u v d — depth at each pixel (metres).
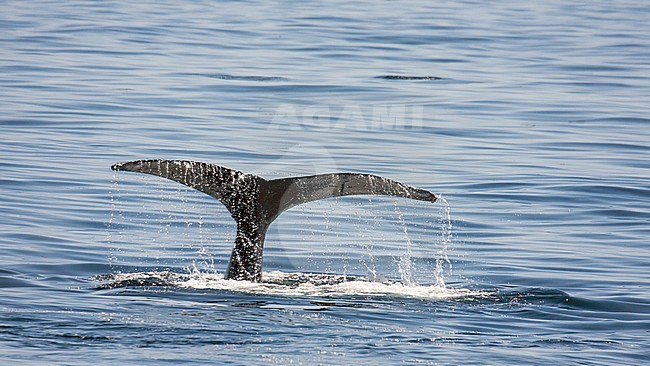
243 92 99.38
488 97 102.25
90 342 34.50
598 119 93.81
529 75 116.50
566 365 34.06
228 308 38.97
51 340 34.56
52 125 82.88
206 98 96.06
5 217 57.00
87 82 102.38
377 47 133.38
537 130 88.56
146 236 54.69
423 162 72.44
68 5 167.25
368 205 56.88
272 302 40.03
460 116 92.88
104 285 42.72
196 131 81.94
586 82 112.75
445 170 72.25
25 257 49.09
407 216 58.06
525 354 35.19
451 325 38.56
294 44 132.62
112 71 109.44
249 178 42.78
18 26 140.25
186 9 167.12
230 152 74.88
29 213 58.22
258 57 122.00
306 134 63.53
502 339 37.00
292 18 158.25
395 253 50.50
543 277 48.88
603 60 128.25
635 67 123.44
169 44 129.88
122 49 124.38
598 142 84.62
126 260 49.72
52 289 42.12
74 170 68.94
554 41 143.88
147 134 80.56
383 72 114.50
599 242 56.50
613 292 45.91
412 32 147.38
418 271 48.38
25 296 40.62
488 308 41.38
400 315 39.34
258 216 42.88
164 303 39.47
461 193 66.69
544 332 38.34
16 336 34.81
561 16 176.00
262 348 34.41
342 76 110.56
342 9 172.38
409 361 33.78
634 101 102.50
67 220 57.25
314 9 171.00
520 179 71.25
